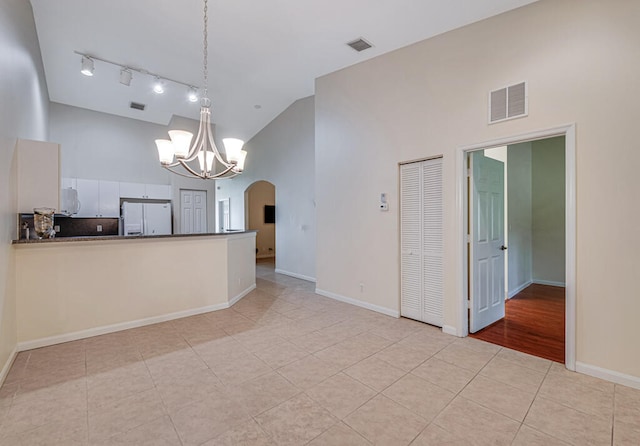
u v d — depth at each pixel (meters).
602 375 2.26
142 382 2.22
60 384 2.19
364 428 1.74
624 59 2.16
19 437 1.66
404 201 3.65
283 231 6.66
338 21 3.22
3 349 2.28
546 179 5.50
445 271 3.18
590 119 2.29
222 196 9.24
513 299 4.53
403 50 3.55
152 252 3.44
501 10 2.72
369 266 4.01
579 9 2.33
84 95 5.40
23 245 2.72
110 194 5.89
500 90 2.75
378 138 3.85
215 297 3.95
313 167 5.82
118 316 3.22
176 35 3.69
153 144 6.50
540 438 1.66
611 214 2.22
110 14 3.37
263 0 2.97
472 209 3.16
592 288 2.30
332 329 3.29
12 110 2.67
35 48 3.66
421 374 2.34
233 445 1.61
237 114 6.52
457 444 1.62
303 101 5.97
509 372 2.37
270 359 2.59
